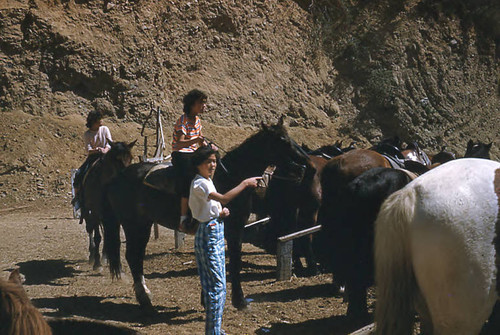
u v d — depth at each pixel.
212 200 4.84
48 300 7.10
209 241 4.82
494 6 31.45
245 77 24.70
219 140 21.84
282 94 25.30
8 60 20.36
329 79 27.02
